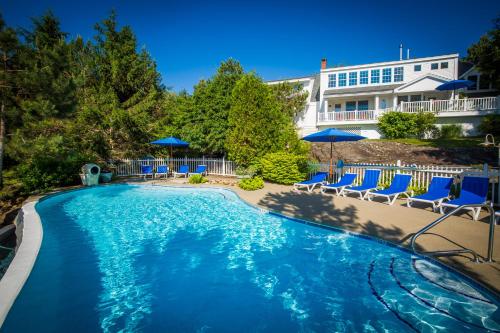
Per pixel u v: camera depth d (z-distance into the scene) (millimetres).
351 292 4707
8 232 7293
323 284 5008
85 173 15164
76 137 18609
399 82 30125
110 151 20719
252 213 9617
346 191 11562
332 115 30094
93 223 8906
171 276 5359
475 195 7680
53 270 5496
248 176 15758
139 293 4742
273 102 16344
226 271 5574
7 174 12641
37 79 11148
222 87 18609
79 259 6113
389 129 25141
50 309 4141
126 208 11039
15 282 4262
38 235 6457
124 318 4020
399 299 4430
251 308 4316
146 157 23172
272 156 14617
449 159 16797
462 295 4266
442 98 28703
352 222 7484
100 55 26922
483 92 27859
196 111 19000
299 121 34281
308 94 32469
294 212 8766
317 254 6266
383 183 11906
